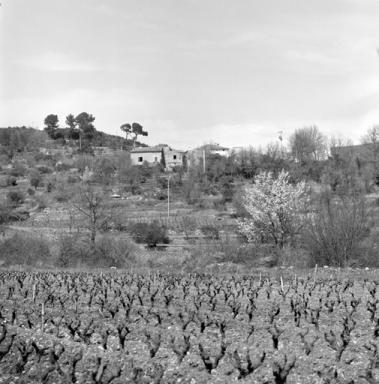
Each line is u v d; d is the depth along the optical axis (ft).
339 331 56.65
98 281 96.12
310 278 103.19
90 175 369.71
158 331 57.67
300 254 131.95
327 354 48.11
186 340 51.47
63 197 282.56
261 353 48.60
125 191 318.45
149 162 467.11
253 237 153.79
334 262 127.24
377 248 127.65
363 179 275.59
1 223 221.25
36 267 136.46
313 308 68.33
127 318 64.39
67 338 55.83
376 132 369.30
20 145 522.47
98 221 180.96
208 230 179.63
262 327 59.06
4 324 62.03
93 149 571.28
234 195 256.73
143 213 248.73
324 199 141.28
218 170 344.90
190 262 132.98
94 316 66.64
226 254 136.36
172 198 296.92
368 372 41.91
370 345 50.88
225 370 44.16
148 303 75.82
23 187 339.36
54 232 175.73
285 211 147.13
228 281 98.32
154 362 46.57
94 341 53.88
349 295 81.76
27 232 175.01
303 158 353.10
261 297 80.94
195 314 65.77
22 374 44.14
